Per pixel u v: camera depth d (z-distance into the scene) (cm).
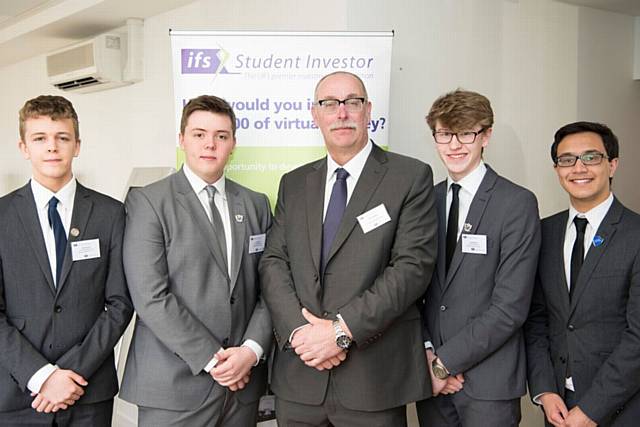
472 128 225
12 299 207
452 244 232
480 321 218
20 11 491
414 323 223
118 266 222
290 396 218
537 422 374
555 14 400
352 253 212
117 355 378
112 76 471
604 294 218
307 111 293
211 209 233
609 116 443
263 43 291
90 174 557
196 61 293
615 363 210
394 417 215
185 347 211
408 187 218
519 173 386
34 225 211
